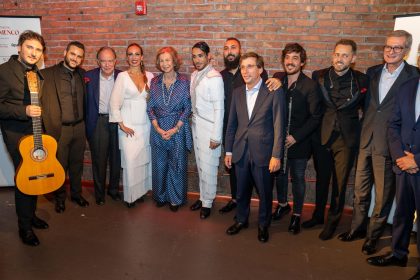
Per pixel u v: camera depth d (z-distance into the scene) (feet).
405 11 10.27
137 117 10.80
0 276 7.59
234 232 9.63
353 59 8.51
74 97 10.28
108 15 12.05
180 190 10.98
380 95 8.30
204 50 9.70
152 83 10.55
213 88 9.70
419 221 7.34
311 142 9.48
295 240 9.38
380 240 9.40
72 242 9.09
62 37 12.51
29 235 8.96
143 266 8.06
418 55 9.13
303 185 9.75
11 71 8.21
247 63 8.28
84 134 10.88
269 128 8.59
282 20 10.95
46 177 8.86
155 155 10.92
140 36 11.98
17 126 8.55
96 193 11.53
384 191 8.35
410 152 7.23
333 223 9.45
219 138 9.95
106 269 7.92
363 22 10.55
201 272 7.86
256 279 7.64
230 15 11.21
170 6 11.55
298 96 9.07
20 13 12.59
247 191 9.50
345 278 7.72
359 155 8.81
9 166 12.75
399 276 7.80
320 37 10.85
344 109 8.74
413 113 7.18
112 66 10.71
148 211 11.09
